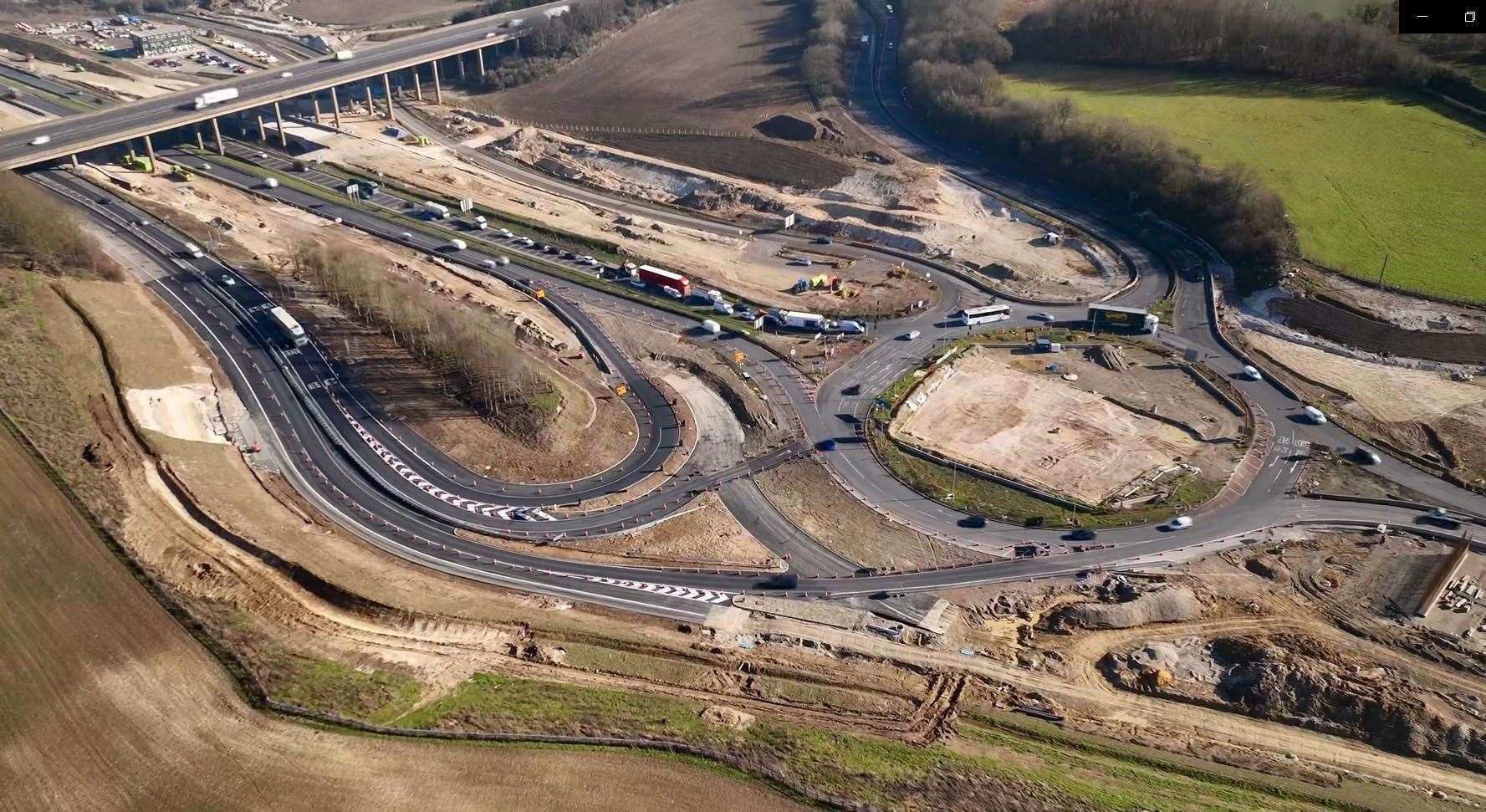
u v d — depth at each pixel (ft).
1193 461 502.79
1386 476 489.26
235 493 448.65
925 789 313.53
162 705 324.39
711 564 438.81
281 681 336.70
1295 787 329.93
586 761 316.81
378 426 510.17
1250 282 645.92
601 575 429.38
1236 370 574.56
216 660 343.05
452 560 431.02
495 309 622.13
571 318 627.05
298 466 482.28
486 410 525.34
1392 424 525.75
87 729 314.96
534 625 388.57
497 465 492.13
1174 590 417.28
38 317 522.88
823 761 323.16
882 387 563.89
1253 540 450.71
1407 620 402.11
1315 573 428.97
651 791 307.37
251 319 590.55
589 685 357.20
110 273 607.37
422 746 316.40
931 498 482.28
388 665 354.54
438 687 345.51
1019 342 609.42
